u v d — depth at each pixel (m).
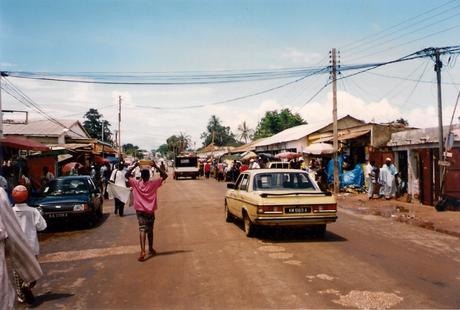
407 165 19.64
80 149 26.94
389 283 6.09
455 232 10.25
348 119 33.88
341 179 23.86
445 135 15.98
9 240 4.32
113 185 14.91
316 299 5.43
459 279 6.29
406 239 9.64
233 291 5.82
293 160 27.12
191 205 17.52
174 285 6.18
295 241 9.37
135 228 11.96
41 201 12.06
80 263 7.82
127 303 5.46
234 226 11.66
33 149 17.31
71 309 5.31
